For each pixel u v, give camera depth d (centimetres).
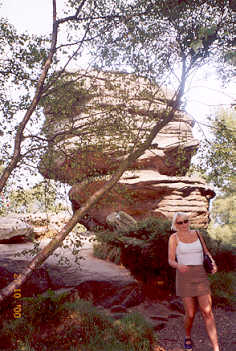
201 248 417
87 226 1441
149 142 529
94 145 621
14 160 514
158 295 687
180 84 550
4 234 1163
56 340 431
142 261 742
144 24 596
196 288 399
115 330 468
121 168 512
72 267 836
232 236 2719
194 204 1559
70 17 566
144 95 649
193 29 539
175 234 430
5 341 418
